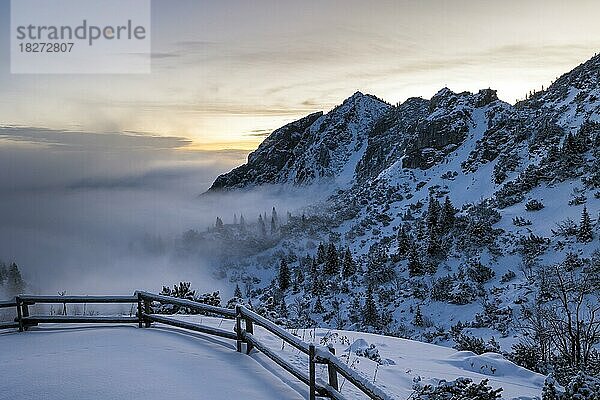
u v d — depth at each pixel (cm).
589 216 5997
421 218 10150
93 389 729
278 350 1005
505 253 6112
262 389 762
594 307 3603
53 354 930
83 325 1227
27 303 1191
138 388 735
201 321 1323
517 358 1922
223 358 913
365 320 5728
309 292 7538
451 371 1209
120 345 999
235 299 1791
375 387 598
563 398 952
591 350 2317
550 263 5359
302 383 791
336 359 683
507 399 1034
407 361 1268
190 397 709
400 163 15362
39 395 710
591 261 4762
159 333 1124
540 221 6644
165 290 1828
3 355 931
